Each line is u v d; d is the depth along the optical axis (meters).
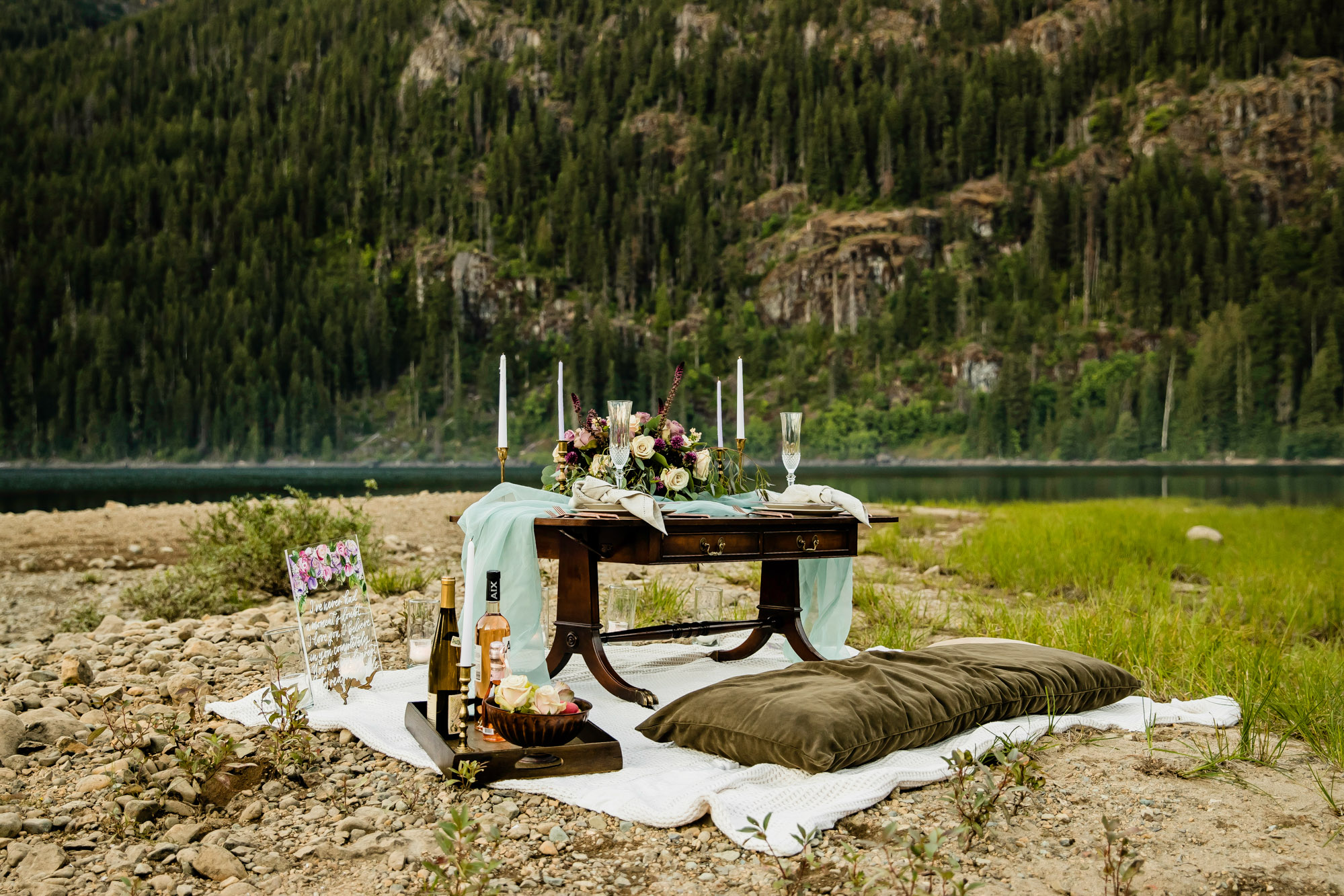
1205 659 4.65
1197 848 2.52
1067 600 7.32
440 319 167.88
